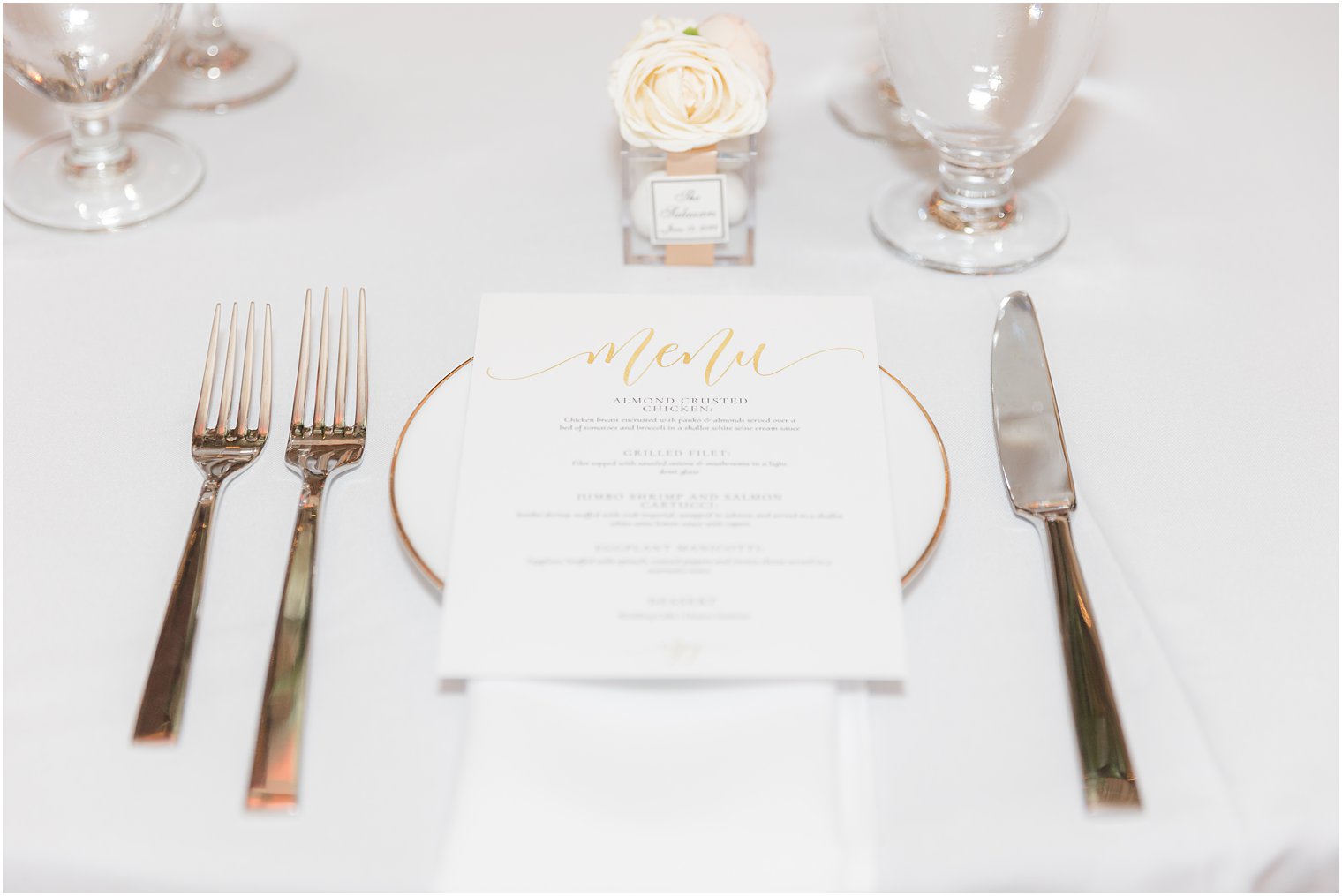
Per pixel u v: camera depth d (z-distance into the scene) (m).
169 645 0.52
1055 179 0.83
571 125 0.89
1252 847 0.45
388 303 0.73
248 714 0.50
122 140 0.85
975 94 0.70
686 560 0.52
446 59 0.96
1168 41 0.97
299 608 0.53
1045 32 0.66
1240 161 0.84
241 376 0.66
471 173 0.85
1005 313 0.70
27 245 0.77
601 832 0.44
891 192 0.83
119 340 0.70
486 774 0.46
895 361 0.69
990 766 0.48
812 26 0.99
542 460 0.56
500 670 0.48
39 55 0.74
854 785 0.47
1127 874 0.45
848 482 0.55
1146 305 0.73
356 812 0.47
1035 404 0.64
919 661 0.52
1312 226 0.78
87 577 0.56
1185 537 0.58
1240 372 0.67
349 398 0.65
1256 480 0.60
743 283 0.75
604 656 0.48
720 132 0.70
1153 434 0.63
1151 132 0.87
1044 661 0.52
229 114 0.90
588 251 0.78
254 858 0.45
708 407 0.59
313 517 0.57
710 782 0.45
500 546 0.52
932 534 0.54
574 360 0.61
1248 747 0.49
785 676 0.48
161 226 0.79
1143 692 0.50
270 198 0.82
